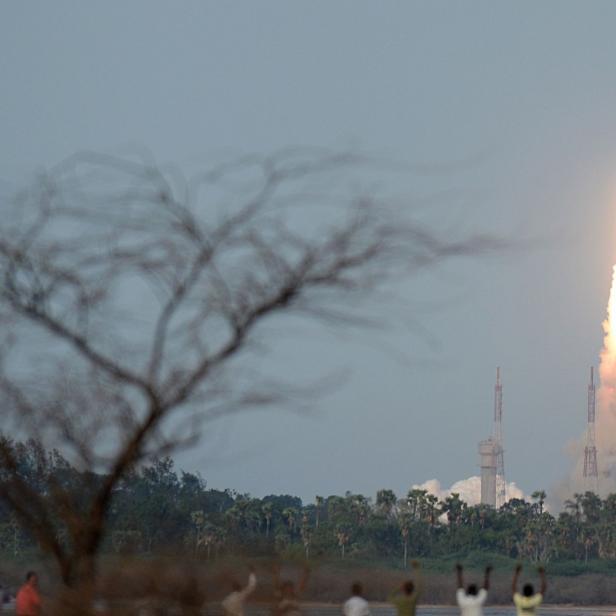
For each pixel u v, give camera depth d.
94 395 63.97
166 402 61.69
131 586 71.88
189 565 75.94
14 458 70.38
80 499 71.00
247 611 96.44
